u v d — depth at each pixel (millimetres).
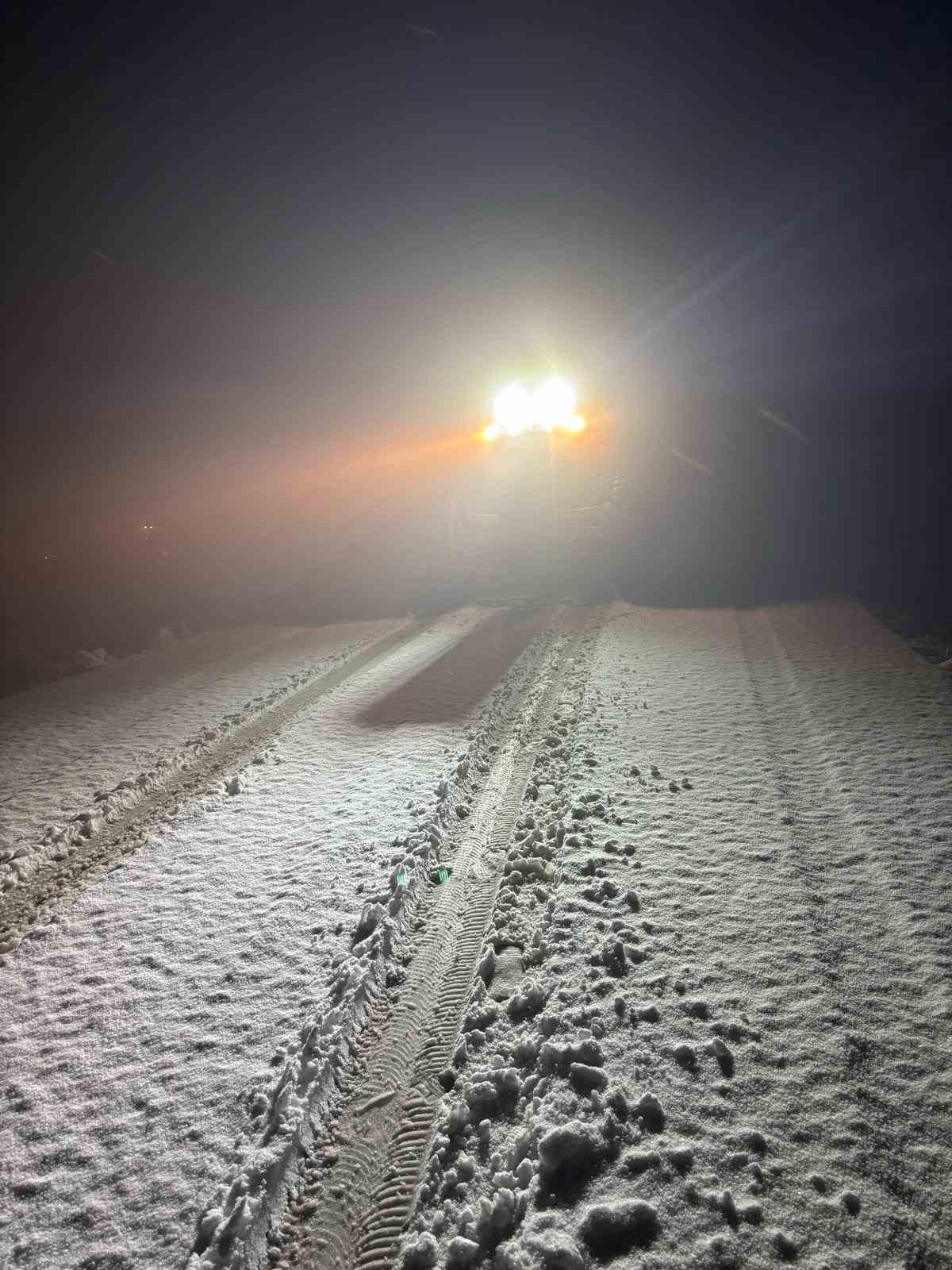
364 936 3613
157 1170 2430
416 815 4844
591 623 9656
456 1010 3100
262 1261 2174
